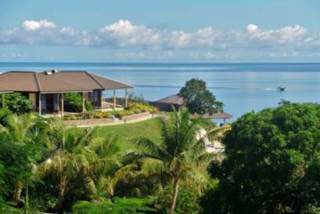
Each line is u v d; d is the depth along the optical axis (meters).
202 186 38.59
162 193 39.12
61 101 68.56
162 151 38.56
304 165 31.97
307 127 33.94
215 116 94.31
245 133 34.38
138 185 39.84
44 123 41.75
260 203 33.59
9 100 63.16
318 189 31.44
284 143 32.62
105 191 39.78
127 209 25.58
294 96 181.00
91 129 43.19
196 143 38.28
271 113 35.59
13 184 24.84
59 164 39.28
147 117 71.94
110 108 76.56
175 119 38.81
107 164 40.16
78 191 40.25
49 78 70.94
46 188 39.66
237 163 34.62
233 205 34.28
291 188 32.31
